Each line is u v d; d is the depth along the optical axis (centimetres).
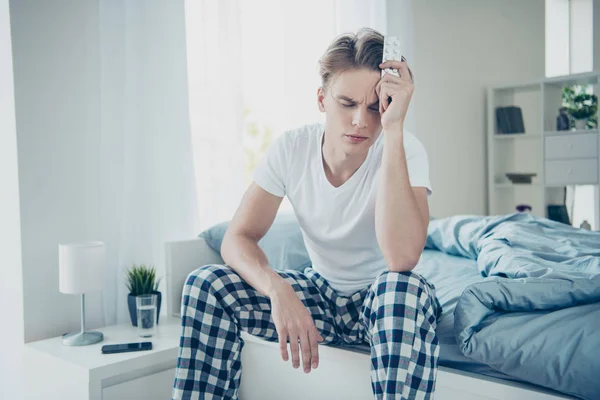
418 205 120
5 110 181
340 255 133
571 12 443
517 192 441
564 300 119
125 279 198
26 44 180
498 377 121
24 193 179
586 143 358
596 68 420
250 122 524
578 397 110
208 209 227
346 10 298
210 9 226
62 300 188
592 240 185
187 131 213
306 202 133
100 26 195
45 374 161
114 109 197
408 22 338
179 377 123
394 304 105
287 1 268
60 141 188
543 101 378
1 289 186
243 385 163
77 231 192
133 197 201
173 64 210
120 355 158
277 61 264
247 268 127
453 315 128
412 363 102
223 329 125
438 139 378
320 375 142
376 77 120
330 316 137
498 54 431
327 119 126
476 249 199
